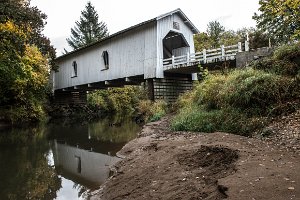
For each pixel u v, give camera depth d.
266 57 11.64
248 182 4.49
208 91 11.62
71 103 36.00
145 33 20.89
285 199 3.90
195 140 8.14
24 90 24.52
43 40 30.55
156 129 11.80
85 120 26.34
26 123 23.59
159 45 20.06
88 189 7.02
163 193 5.29
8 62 20.88
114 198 5.91
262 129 7.99
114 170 8.16
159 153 7.60
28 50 25.78
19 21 17.97
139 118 20.25
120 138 14.30
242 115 8.99
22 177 8.34
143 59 21.02
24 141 14.72
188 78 22.39
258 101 8.96
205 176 5.42
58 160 10.41
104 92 37.22
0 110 22.61
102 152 11.31
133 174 6.78
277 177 4.59
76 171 8.84
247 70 10.59
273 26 14.11
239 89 9.48
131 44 22.16
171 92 21.05
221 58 16.36
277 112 8.43
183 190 5.12
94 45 26.70
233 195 4.14
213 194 4.52
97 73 26.52
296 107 8.27
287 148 6.38
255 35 21.33
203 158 6.29
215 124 9.53
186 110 12.33
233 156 5.86
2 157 11.04
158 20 20.00
